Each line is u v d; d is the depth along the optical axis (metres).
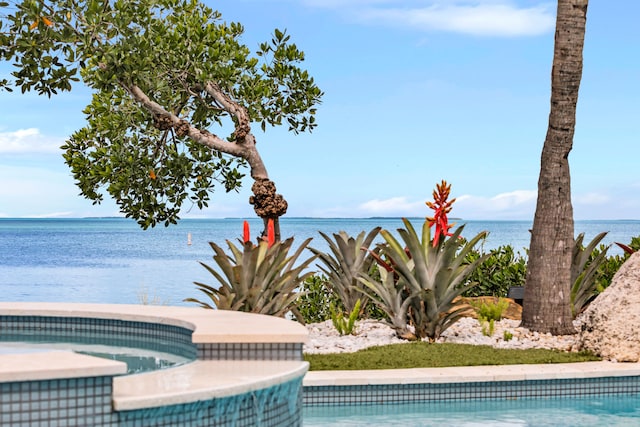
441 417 7.83
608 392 9.05
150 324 8.88
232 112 13.83
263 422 5.77
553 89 12.12
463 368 9.03
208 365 6.38
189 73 13.46
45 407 4.57
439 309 11.11
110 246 83.19
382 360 9.41
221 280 10.47
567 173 12.16
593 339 10.30
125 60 12.05
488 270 14.71
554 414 8.02
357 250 13.03
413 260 10.98
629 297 10.39
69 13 12.04
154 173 14.57
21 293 26.39
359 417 7.78
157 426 4.96
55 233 143.50
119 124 14.76
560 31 12.01
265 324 7.55
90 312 9.39
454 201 10.83
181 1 15.15
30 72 12.09
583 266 13.07
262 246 10.69
